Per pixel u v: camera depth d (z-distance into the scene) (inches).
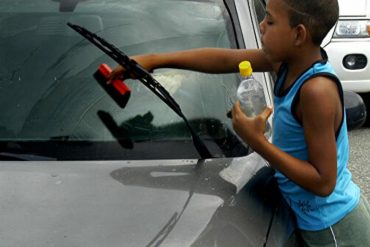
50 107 95.6
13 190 81.1
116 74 94.3
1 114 95.2
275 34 78.3
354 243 84.4
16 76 99.8
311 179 77.1
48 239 72.8
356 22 231.5
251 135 77.7
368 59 231.5
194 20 107.5
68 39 103.8
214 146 91.0
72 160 88.1
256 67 94.9
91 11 108.0
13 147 90.4
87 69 99.9
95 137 91.4
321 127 76.0
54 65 100.8
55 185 82.4
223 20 108.0
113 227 74.8
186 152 89.7
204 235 74.7
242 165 88.7
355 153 218.2
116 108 94.4
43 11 108.4
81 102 95.6
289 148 81.0
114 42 103.3
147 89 96.4
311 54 78.6
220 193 82.4
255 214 80.7
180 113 88.3
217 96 97.4
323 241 84.3
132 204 79.0
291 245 82.6
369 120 243.6
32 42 103.7
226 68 95.4
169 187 82.6
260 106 81.3
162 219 76.5
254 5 124.6
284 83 81.3
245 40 105.8
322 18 76.6
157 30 105.4
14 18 107.3
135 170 85.8
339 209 83.7
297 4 76.2
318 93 75.5
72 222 75.5
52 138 91.7
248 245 75.4
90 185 82.4
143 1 110.2
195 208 79.0
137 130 92.0
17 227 74.6
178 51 102.0
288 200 85.9
